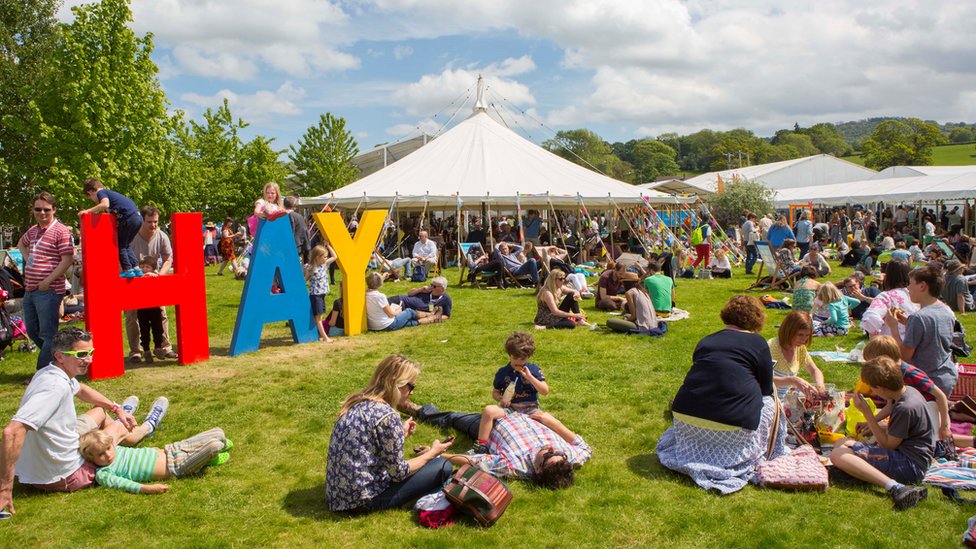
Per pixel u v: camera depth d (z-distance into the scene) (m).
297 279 9.23
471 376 7.41
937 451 4.79
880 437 4.54
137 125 21.05
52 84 20.34
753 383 4.62
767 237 17.56
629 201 19.81
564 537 3.86
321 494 4.48
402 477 4.23
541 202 19.69
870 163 94.25
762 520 4.02
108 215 7.37
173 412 6.23
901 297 7.55
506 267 15.32
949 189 27.58
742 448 4.61
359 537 3.89
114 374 7.45
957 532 3.87
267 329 10.42
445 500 4.11
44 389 4.31
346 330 9.82
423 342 9.30
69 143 20.03
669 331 9.92
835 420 5.20
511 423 4.87
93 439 4.55
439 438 5.49
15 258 11.59
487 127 23.00
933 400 4.78
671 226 24.61
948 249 16.17
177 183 24.19
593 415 6.01
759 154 120.44
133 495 4.45
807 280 10.38
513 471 4.61
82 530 3.98
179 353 8.05
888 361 4.50
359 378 7.36
